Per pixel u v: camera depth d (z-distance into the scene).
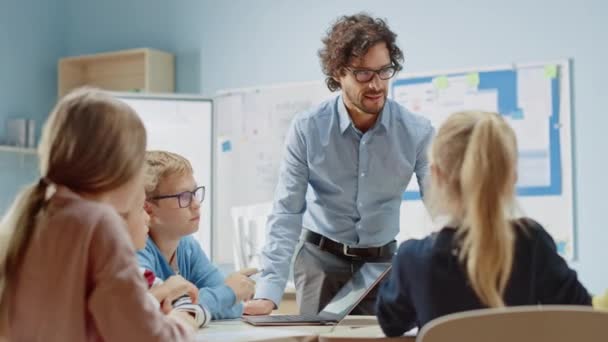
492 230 1.23
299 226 2.19
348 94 2.09
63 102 1.24
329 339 1.35
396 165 2.19
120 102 1.26
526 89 3.25
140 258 1.63
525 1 3.26
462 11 3.38
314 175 2.22
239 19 3.90
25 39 4.14
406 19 3.49
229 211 3.87
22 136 3.95
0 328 1.20
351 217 2.24
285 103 3.75
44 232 1.18
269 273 2.11
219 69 3.95
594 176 3.12
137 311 1.15
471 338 1.08
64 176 1.20
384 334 1.36
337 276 2.24
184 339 1.22
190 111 3.68
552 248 1.28
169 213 1.72
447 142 1.29
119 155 1.21
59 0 4.34
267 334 1.37
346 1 3.62
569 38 3.18
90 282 1.16
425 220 3.34
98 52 4.28
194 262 1.89
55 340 1.16
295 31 3.74
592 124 3.13
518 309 1.09
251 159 3.83
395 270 1.32
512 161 1.27
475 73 3.34
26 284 1.18
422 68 3.45
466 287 1.24
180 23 4.06
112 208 1.21
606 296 1.49
